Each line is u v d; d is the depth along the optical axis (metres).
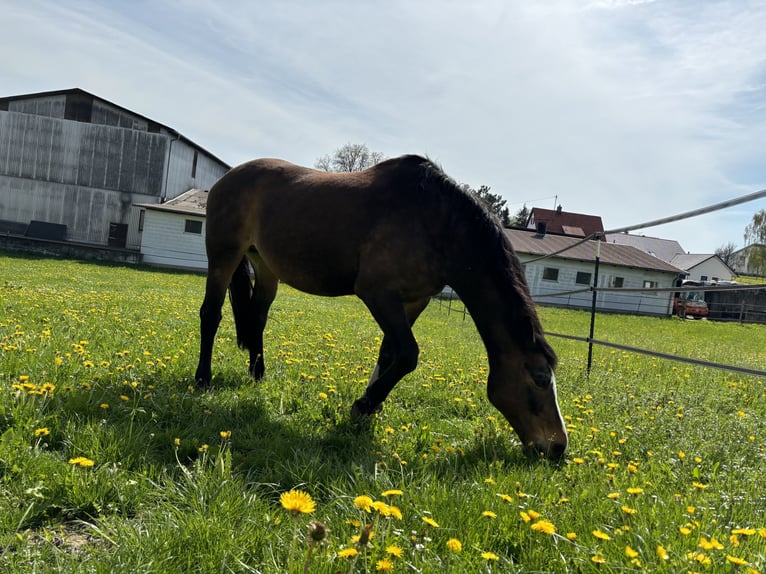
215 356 5.79
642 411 4.57
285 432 3.52
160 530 2.05
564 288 36.38
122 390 3.89
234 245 5.03
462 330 12.66
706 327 27.59
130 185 33.81
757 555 1.98
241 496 2.37
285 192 4.60
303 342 7.41
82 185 33.59
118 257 30.02
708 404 5.44
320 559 1.84
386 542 2.00
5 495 2.26
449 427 3.97
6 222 33.56
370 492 2.54
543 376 3.40
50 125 33.31
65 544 2.05
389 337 3.87
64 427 3.01
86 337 5.83
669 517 2.35
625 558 1.97
